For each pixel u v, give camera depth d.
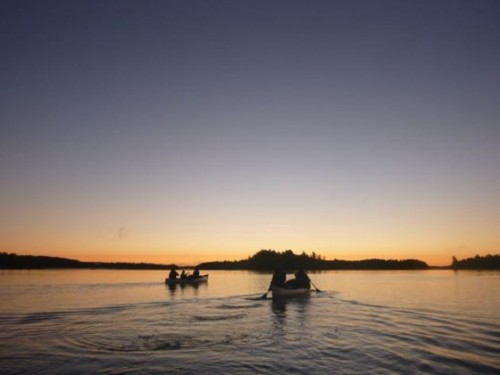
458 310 21.17
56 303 24.77
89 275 77.94
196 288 39.44
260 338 13.83
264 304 24.39
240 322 17.31
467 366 10.27
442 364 10.48
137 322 17.38
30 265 134.62
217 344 12.89
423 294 31.47
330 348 12.31
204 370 9.95
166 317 18.80
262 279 64.31
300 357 11.22
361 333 14.72
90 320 17.97
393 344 12.83
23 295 30.11
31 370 10.05
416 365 10.39
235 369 10.04
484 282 50.69
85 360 10.95
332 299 27.38
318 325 16.45
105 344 12.95
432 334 14.48
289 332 14.91
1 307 22.78
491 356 11.27
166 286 42.16
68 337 14.09
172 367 10.20
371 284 46.59
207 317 18.80
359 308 22.20
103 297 28.89
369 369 10.05
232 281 56.16
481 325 16.41
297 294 29.92
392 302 25.23
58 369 10.11
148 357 11.23
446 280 57.25
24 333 14.91
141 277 68.50
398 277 71.25
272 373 9.73
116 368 10.15
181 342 13.20
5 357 11.31
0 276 65.69
